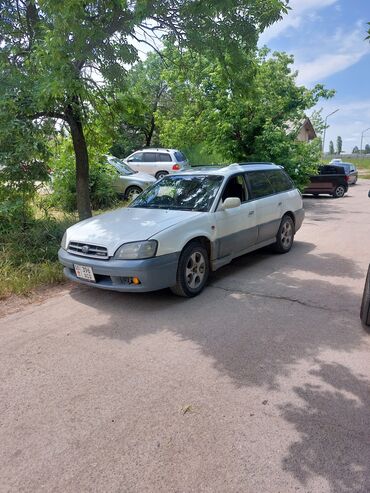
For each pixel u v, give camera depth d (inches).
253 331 158.1
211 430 101.8
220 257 216.2
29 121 243.8
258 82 502.0
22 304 192.5
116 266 173.2
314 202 653.9
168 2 184.5
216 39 211.0
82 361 137.0
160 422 105.2
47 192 401.4
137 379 125.4
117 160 555.8
